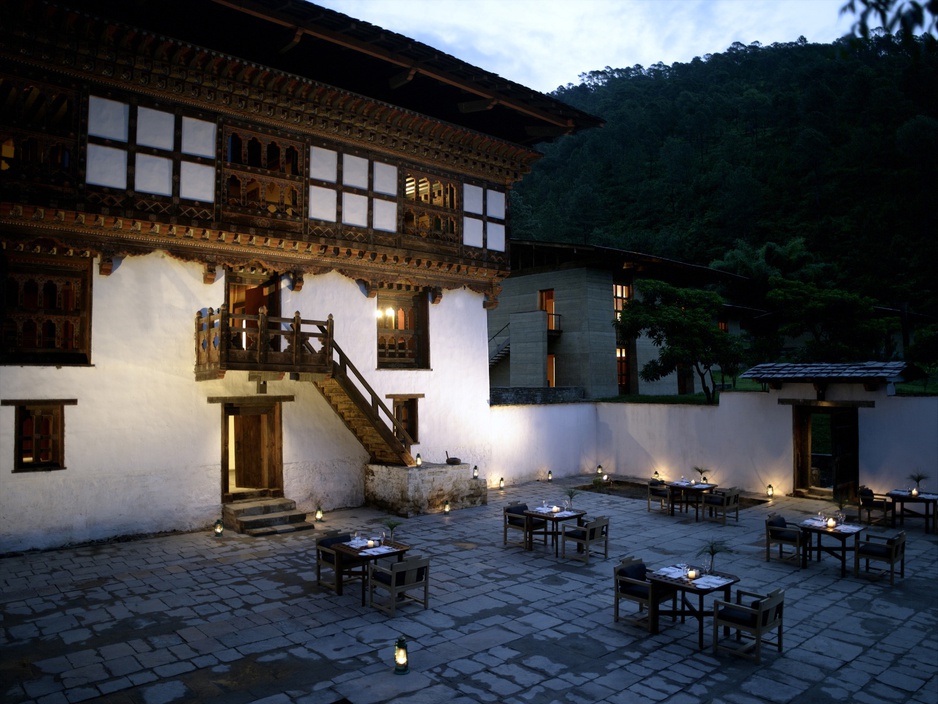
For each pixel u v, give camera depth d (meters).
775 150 66.56
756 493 20.77
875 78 61.34
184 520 15.43
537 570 12.41
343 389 16.59
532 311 28.50
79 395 14.20
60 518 13.86
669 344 22.83
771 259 39.84
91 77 14.06
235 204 16.05
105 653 8.56
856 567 12.11
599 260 27.84
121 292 14.86
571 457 24.73
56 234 13.87
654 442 23.70
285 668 8.16
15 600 10.60
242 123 16.28
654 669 8.22
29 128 13.30
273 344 17.14
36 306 14.09
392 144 19.00
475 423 21.70
